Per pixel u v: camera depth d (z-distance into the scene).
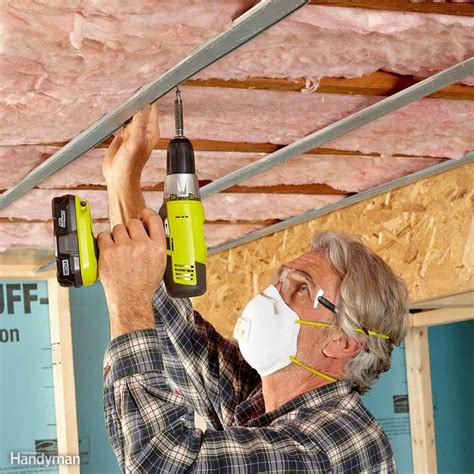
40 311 5.76
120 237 2.32
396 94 3.00
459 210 3.95
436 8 2.44
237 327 2.70
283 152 3.57
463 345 6.91
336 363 2.66
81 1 2.23
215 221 4.82
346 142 3.63
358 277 2.63
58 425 5.64
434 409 6.75
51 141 3.25
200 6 2.28
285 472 2.32
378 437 2.53
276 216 4.75
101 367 5.97
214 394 2.87
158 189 4.03
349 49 2.67
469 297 4.61
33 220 4.48
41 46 2.45
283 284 2.70
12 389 5.64
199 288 2.41
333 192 4.37
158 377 2.31
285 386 2.67
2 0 2.20
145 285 2.33
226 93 2.96
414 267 4.18
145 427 2.25
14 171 3.61
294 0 2.24
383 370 2.71
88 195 4.06
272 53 2.65
